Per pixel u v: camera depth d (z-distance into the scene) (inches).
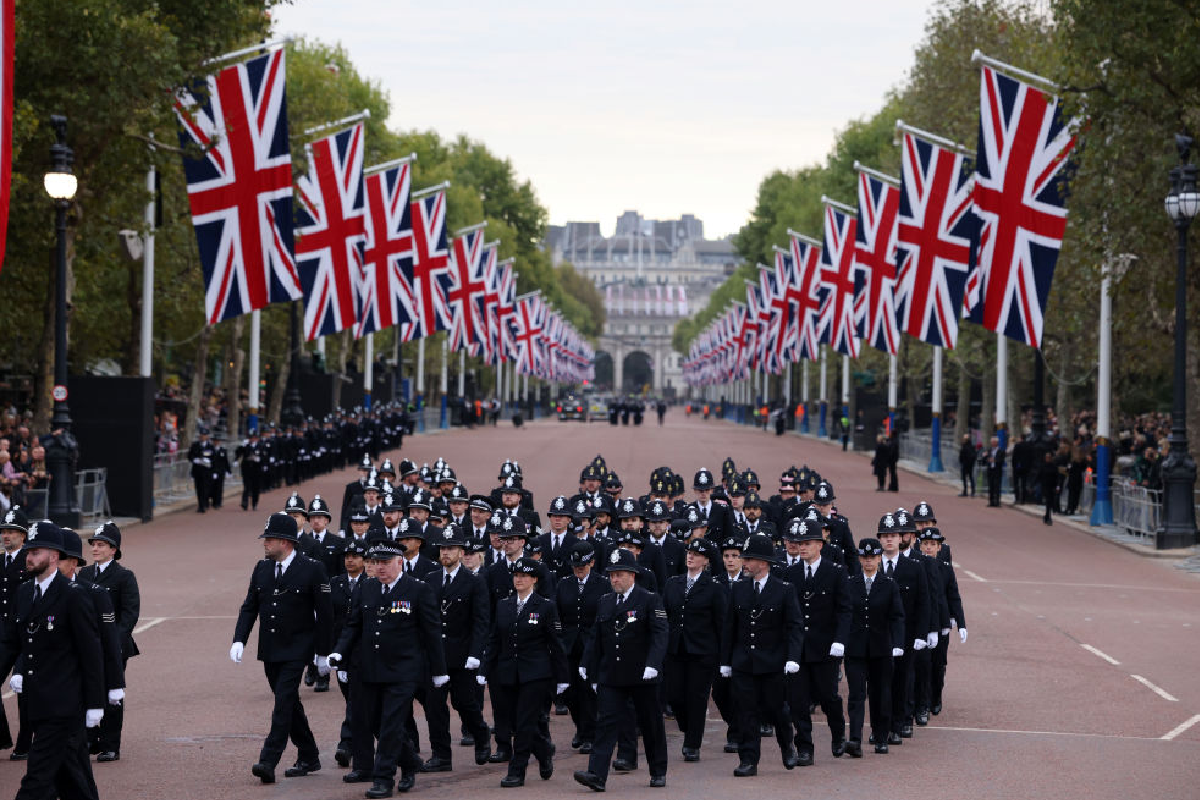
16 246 6122.1
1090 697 3110.2
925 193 7234.3
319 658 2444.6
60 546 2027.6
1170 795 2267.5
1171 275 6235.2
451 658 2518.5
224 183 5984.3
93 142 5984.3
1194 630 4005.9
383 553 2338.8
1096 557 5684.1
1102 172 5959.6
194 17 6112.2
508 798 2246.6
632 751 2486.5
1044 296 6087.6
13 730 2726.4
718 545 3481.8
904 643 2586.1
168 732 2674.7
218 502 7180.1
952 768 2458.2
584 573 2603.3
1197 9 5511.8
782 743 2463.1
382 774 2252.7
